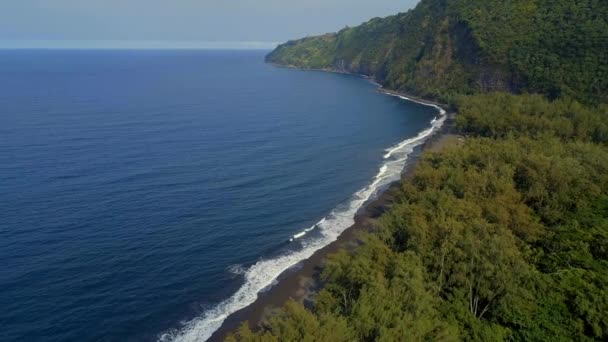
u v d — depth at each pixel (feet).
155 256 153.89
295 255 158.51
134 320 121.39
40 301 126.93
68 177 224.33
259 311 125.59
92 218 179.52
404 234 140.56
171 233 170.91
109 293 132.26
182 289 136.26
